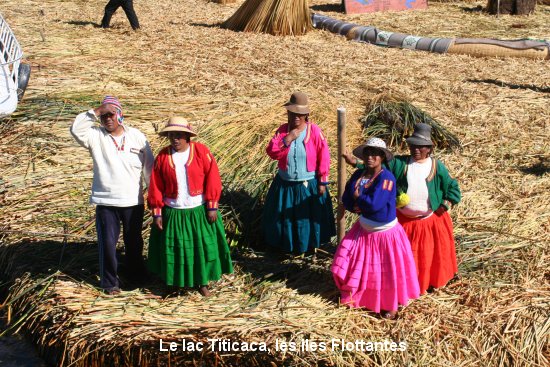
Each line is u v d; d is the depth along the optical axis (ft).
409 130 26.68
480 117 29.27
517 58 38.45
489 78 34.50
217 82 32.63
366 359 15.85
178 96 30.63
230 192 21.72
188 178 16.97
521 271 19.03
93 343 16.29
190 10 51.24
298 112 18.17
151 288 18.33
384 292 17.07
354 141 26.50
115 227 17.63
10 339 17.81
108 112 16.94
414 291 17.31
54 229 20.65
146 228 20.56
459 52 39.17
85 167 24.14
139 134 17.62
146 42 39.81
